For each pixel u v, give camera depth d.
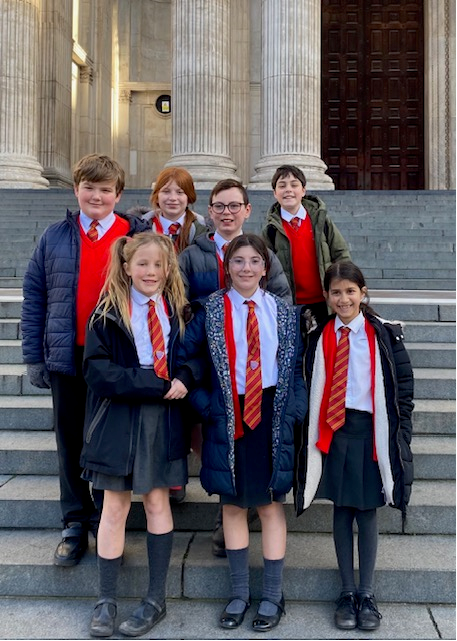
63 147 20.55
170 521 3.56
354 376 3.62
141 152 25.16
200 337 3.60
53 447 4.78
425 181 21.80
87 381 3.44
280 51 14.73
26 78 16.20
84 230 3.89
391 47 22.95
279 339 3.55
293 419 3.51
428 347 6.13
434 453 4.62
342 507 3.65
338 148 22.89
